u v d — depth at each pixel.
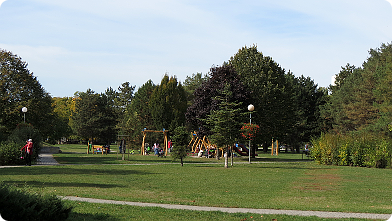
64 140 123.19
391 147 31.97
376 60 61.53
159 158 44.44
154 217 10.20
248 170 27.70
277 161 41.50
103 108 82.25
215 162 38.97
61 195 13.40
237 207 12.05
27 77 49.09
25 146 28.55
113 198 13.15
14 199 8.39
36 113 48.41
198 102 45.34
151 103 67.19
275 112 47.56
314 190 16.91
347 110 64.12
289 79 79.62
